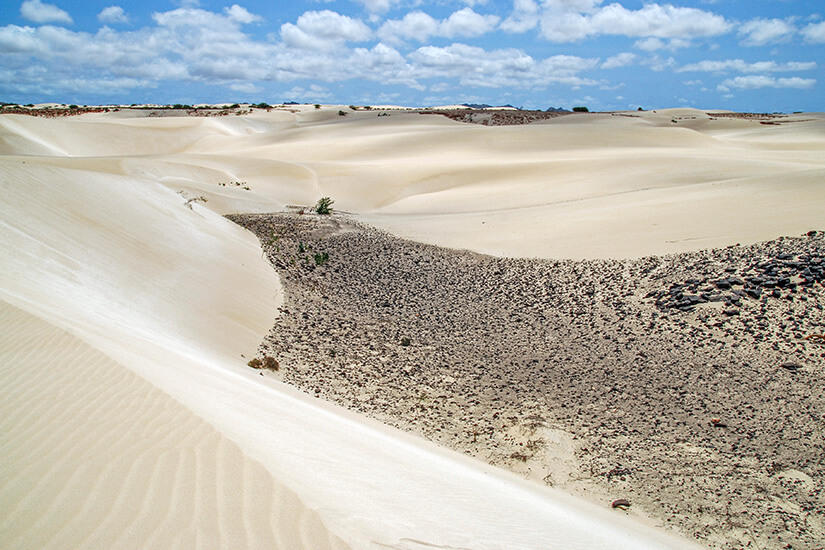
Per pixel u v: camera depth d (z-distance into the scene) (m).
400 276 20.42
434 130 76.44
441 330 15.09
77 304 8.81
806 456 9.09
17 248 10.30
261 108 135.62
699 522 7.45
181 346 9.30
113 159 37.03
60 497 3.47
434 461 7.13
